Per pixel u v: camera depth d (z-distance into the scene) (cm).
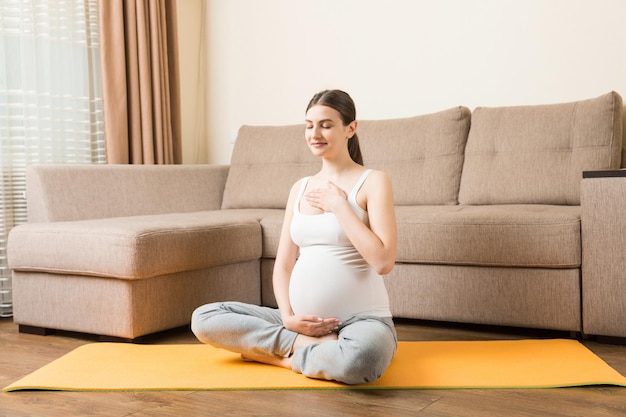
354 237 206
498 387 198
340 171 224
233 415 180
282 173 370
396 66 387
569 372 208
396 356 234
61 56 370
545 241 252
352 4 399
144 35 396
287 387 200
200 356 238
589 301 248
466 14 365
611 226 243
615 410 178
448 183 330
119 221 286
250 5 437
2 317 338
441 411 180
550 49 344
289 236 231
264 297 319
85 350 249
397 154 345
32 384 207
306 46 417
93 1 384
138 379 211
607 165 298
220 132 455
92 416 182
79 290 272
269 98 433
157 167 363
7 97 347
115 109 384
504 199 314
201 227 281
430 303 278
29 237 279
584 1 334
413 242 277
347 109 220
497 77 359
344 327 211
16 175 352
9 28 348
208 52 455
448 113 338
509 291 263
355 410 182
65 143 373
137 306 260
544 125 315
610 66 330
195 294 284
